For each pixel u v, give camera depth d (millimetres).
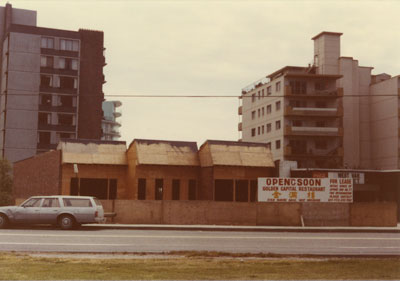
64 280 9594
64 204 24828
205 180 38844
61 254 14688
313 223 30953
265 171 39875
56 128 78812
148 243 18328
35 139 77438
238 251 16422
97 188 38312
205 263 12867
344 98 77688
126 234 22094
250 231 26406
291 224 30672
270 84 77938
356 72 78562
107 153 38812
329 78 75000
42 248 16266
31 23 85125
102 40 84125
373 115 78688
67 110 79688
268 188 31312
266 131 78125
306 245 18703
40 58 78625
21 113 77000
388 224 31625
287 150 71062
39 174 42938
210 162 37969
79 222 24750
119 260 13219
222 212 30312
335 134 72250
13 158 76062
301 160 71938
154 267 11859
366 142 78688
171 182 38781
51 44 79562
